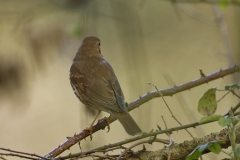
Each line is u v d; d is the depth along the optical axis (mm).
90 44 10062
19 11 12656
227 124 5898
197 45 16844
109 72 9586
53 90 17125
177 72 16609
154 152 7055
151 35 16938
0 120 16141
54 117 16797
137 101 8641
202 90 15695
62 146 7633
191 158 6145
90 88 9328
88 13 12352
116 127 15219
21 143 16078
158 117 15414
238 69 8836
